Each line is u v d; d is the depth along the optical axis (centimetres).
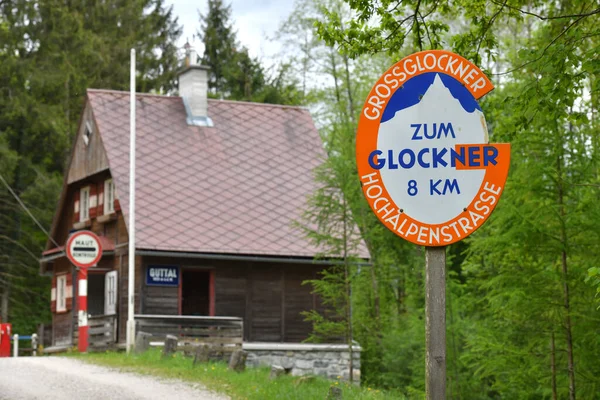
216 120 3422
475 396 2491
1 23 4681
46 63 4747
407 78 728
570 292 1773
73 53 4944
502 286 1820
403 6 1277
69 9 5209
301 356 3020
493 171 717
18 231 4641
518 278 1788
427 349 720
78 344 2798
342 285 2645
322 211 2567
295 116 3550
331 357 3045
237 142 3369
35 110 4584
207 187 3167
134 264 2881
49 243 3697
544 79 1165
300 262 3080
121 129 3253
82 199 3497
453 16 1396
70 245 2759
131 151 2841
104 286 3353
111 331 2867
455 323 2433
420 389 2594
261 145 3388
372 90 730
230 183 3209
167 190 3103
